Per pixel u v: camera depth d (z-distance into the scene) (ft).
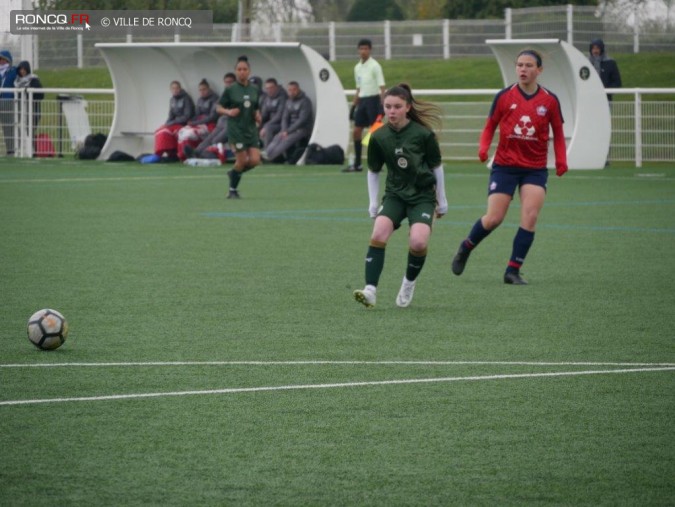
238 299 67.46
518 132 73.87
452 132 225.35
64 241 95.04
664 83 330.34
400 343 54.70
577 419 41.06
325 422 40.52
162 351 52.60
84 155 219.00
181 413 41.68
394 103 63.05
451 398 44.04
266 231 103.50
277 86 207.82
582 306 65.57
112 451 36.94
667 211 122.83
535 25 369.09
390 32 391.45
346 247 92.32
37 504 32.04
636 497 32.91
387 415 41.50
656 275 77.61
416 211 64.49
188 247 91.76
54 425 39.96
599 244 94.99
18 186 154.92
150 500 32.37
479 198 140.15
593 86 192.44
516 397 44.24
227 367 49.29
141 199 136.05
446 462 35.96
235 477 34.40
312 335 56.65
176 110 210.38
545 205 130.00
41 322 52.31
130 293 69.31
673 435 39.09
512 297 68.80
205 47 207.00
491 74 354.95
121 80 218.18
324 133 205.57
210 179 169.78
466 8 417.28
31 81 226.17
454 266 75.97
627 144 205.16
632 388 45.83
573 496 32.94
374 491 33.22
